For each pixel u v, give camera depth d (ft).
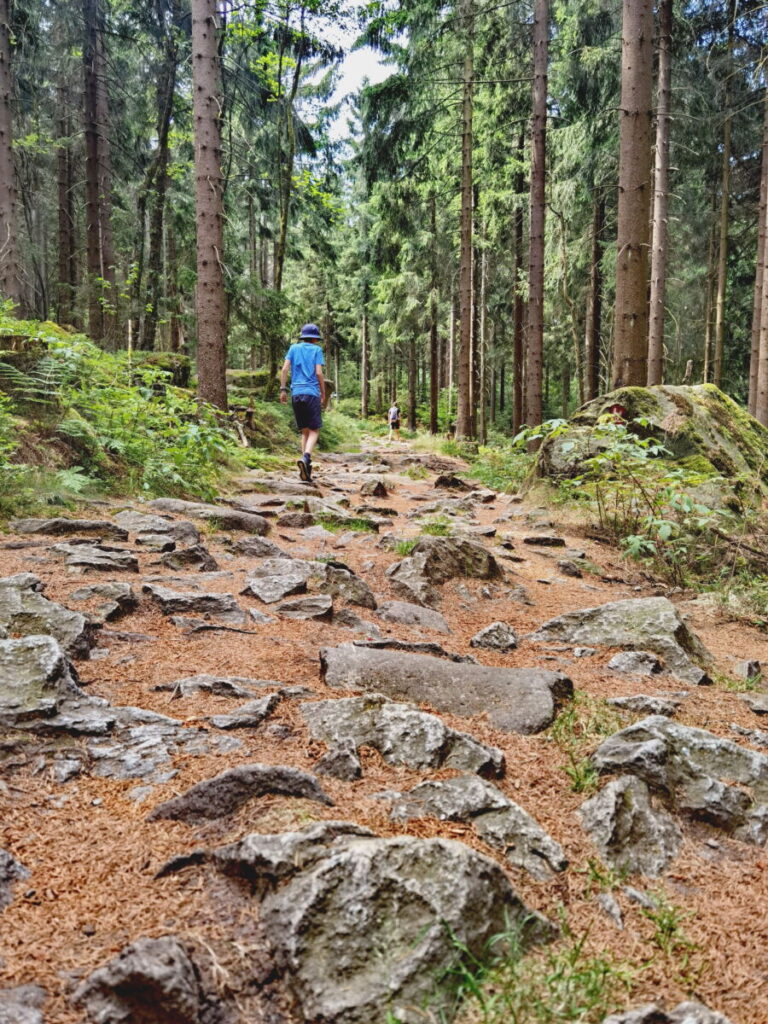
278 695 8.97
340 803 6.67
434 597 15.03
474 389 99.25
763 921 5.75
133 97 70.59
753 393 60.95
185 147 76.89
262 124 67.72
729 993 4.93
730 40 58.80
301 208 79.82
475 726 8.84
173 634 11.13
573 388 126.31
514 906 5.37
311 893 5.04
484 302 90.79
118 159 70.64
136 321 64.08
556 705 9.47
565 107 66.85
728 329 79.51
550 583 17.76
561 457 27.37
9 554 13.80
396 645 11.33
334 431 68.03
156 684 9.20
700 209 70.38
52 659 8.55
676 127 59.88
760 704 10.66
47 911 5.16
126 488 21.54
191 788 6.54
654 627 12.86
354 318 147.64
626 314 30.30
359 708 8.49
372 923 4.92
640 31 29.40
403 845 5.43
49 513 17.15
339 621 12.55
